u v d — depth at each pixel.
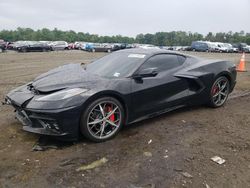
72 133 4.31
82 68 5.67
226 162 4.02
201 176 3.67
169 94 5.45
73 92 4.36
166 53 5.70
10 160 4.02
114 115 4.74
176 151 4.27
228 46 48.31
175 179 3.59
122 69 5.14
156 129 5.09
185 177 3.64
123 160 4.02
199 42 50.06
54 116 4.16
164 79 5.34
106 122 4.63
